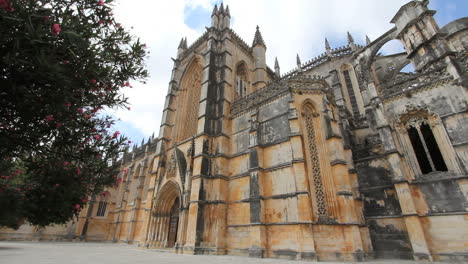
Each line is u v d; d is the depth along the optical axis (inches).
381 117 903.7
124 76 312.7
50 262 561.0
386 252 813.2
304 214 738.8
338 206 770.2
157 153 1485.0
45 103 237.5
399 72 1454.2
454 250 665.6
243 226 920.9
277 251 764.6
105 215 2240.4
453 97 780.0
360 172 973.8
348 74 1608.0
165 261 630.5
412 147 839.1
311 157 862.5
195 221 965.2
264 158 950.4
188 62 1732.3
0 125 240.5
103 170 352.8
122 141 357.4
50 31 218.2
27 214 347.9
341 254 702.5
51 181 323.9
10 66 207.8
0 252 815.7
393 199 859.4
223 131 1170.6
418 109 842.2
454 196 706.2
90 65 249.4
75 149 314.7
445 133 769.6
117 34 292.5
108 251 1000.9
